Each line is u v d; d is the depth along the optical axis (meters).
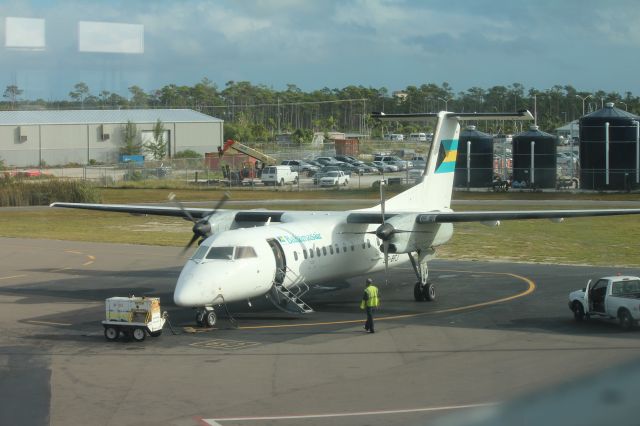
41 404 25.89
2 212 121.81
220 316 44.38
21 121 164.25
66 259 71.94
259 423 23.36
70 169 168.38
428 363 31.70
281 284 43.38
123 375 30.14
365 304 38.88
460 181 143.62
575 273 61.22
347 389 27.52
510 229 96.00
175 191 143.62
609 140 131.12
